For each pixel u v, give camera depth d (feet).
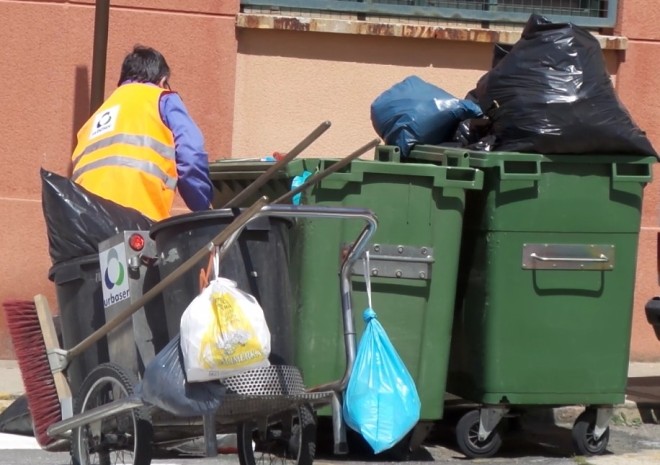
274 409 43.24
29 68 74.13
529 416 67.51
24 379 48.49
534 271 57.00
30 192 74.69
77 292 47.01
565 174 56.90
